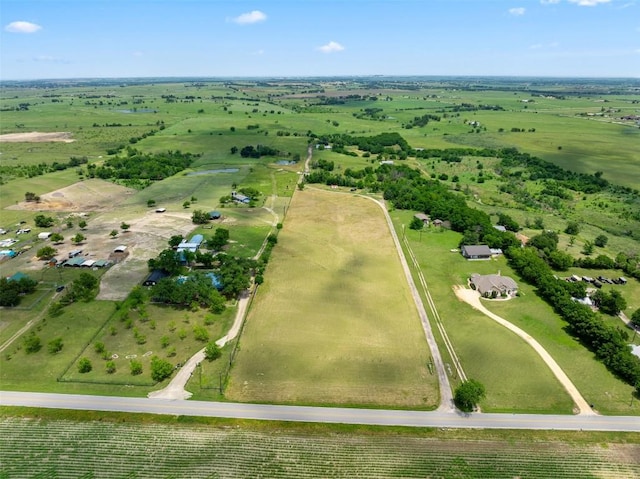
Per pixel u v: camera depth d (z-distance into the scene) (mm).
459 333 90688
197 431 64750
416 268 121062
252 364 80188
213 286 102562
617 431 65438
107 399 70938
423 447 62469
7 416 67062
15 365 79500
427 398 72188
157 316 95812
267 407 69750
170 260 111188
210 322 92938
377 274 116750
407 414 68625
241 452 61281
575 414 68812
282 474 58031
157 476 57375
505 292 105812
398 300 103688
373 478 57562
